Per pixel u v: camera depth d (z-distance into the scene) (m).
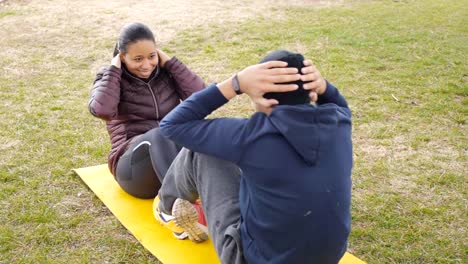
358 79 5.82
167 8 9.19
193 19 8.45
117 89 3.28
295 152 2.01
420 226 3.30
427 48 6.91
